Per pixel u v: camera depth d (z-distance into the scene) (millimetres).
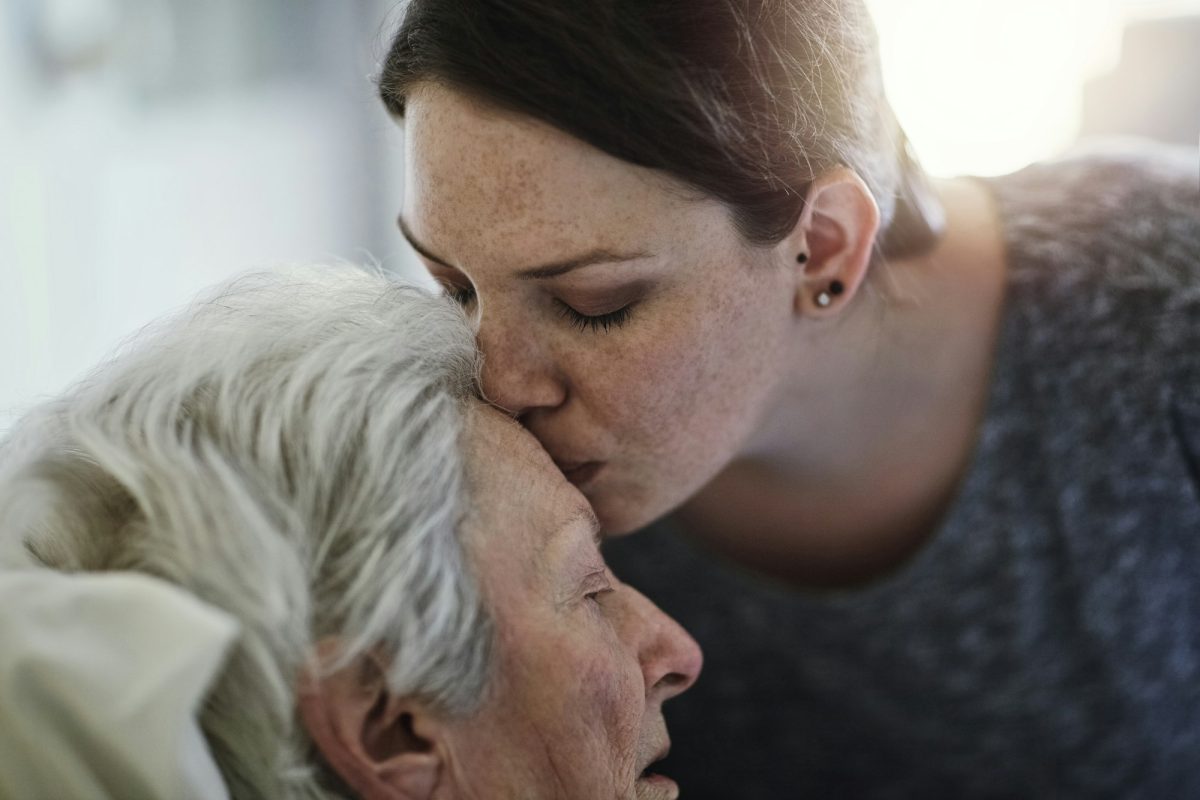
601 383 758
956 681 1162
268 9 2334
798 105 742
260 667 633
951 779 1276
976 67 1619
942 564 1097
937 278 998
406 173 744
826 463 1031
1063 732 1188
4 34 2039
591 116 647
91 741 556
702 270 731
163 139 2303
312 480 670
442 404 728
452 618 684
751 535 1126
